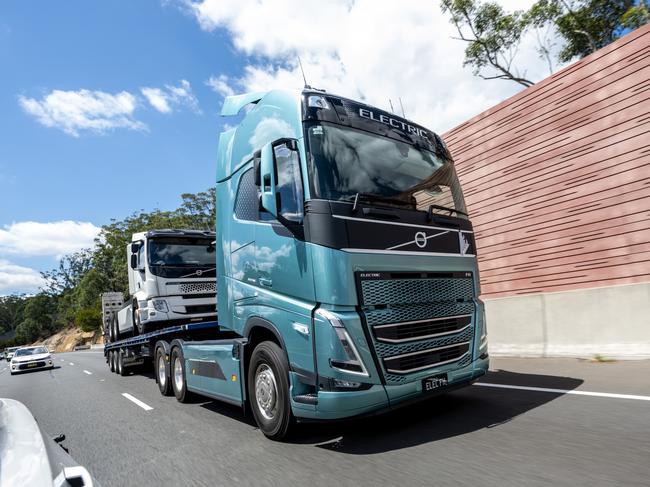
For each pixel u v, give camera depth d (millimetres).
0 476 1565
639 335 6398
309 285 3936
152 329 10047
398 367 3902
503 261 9031
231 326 5168
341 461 3584
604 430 3670
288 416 4117
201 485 3414
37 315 116062
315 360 3793
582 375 5832
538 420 4109
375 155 4547
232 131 5707
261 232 4645
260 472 3545
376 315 3867
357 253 3885
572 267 7816
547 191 8242
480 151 9539
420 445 3758
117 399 8172
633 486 2662
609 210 7309
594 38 15367
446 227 4762
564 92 7992
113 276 67438
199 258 10188
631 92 7062
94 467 4125
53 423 6445
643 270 6848
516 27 15844
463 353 4496
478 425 4137
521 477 2930
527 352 7762
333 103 4547
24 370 20328
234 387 5000
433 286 4375
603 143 7410
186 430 5195
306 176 4082
